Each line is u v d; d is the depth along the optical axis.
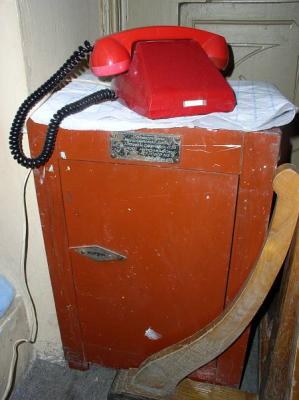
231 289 0.90
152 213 0.83
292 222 0.72
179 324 0.99
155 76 0.74
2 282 1.13
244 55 1.39
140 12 1.36
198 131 0.72
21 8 0.78
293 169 0.68
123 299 0.99
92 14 1.21
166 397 1.03
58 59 0.98
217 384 1.08
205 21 1.36
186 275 0.90
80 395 1.13
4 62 0.83
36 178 0.86
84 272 0.97
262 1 1.29
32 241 1.04
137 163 0.78
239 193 0.77
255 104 0.80
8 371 1.10
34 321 1.18
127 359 1.11
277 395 0.88
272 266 0.77
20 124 0.81
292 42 1.34
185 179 0.78
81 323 1.08
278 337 0.83
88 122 0.76
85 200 0.86
